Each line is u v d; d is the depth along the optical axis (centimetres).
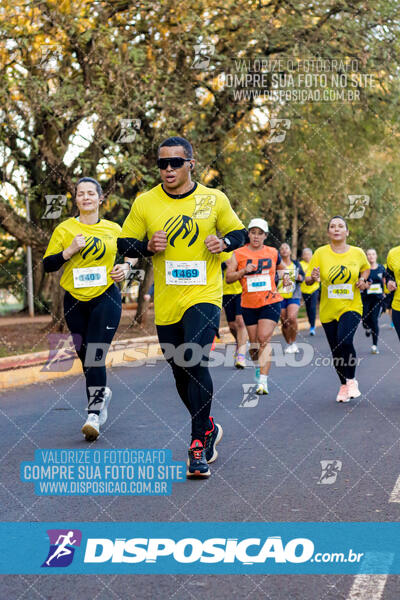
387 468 484
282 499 418
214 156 1544
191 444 470
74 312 602
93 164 1371
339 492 430
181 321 480
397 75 1477
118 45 1273
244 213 1647
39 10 1204
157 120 1402
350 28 1444
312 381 932
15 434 616
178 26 1323
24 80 1197
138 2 1281
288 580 305
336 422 648
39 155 1376
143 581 307
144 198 484
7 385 966
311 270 773
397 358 1183
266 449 546
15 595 293
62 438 596
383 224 1991
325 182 1759
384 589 294
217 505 409
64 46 1265
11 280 3091
